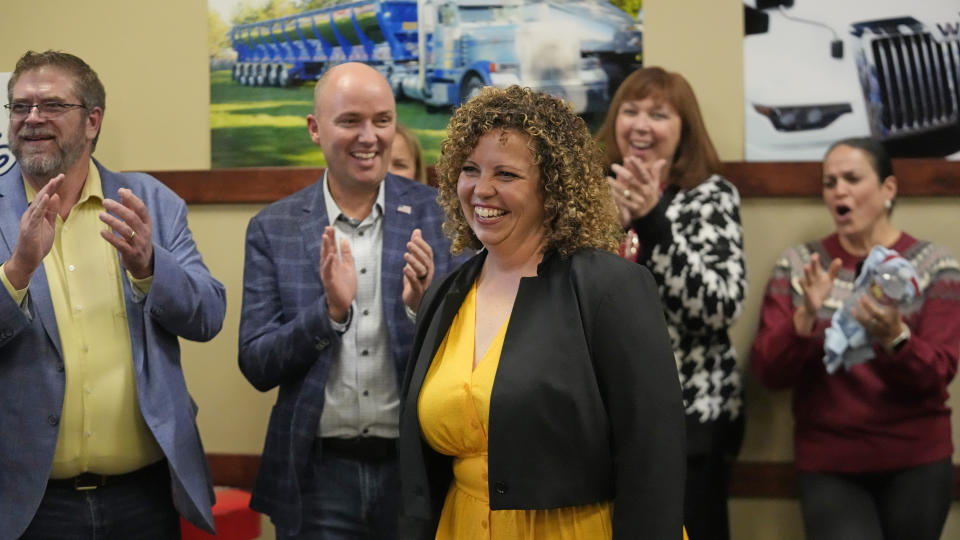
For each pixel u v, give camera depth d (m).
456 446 1.72
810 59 3.20
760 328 3.11
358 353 2.39
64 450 2.19
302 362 2.33
